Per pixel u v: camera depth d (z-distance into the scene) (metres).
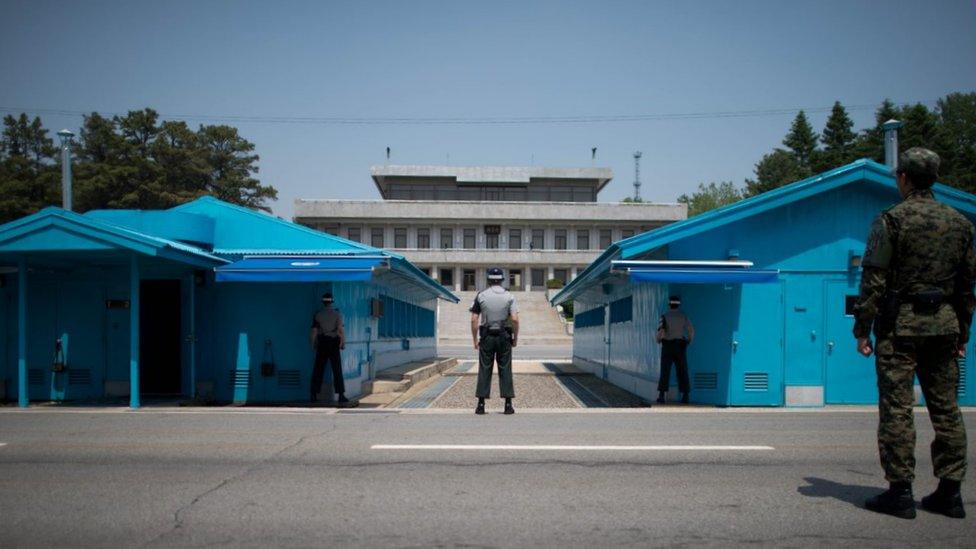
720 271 11.81
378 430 8.62
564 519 4.94
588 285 20.08
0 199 61.84
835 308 12.96
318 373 12.82
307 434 8.30
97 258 12.98
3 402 13.56
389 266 12.48
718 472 6.32
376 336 17.55
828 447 7.52
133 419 9.82
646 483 5.91
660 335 12.48
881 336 5.05
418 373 19.08
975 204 12.73
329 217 76.19
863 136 68.25
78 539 4.57
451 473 6.25
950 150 58.91
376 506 5.24
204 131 73.62
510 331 10.48
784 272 12.93
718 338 12.82
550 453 7.12
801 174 76.50
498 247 78.50
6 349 14.05
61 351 13.91
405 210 76.81
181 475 6.21
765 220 12.92
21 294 12.45
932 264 4.89
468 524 4.82
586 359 25.44
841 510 5.15
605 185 89.19
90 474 6.27
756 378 12.77
